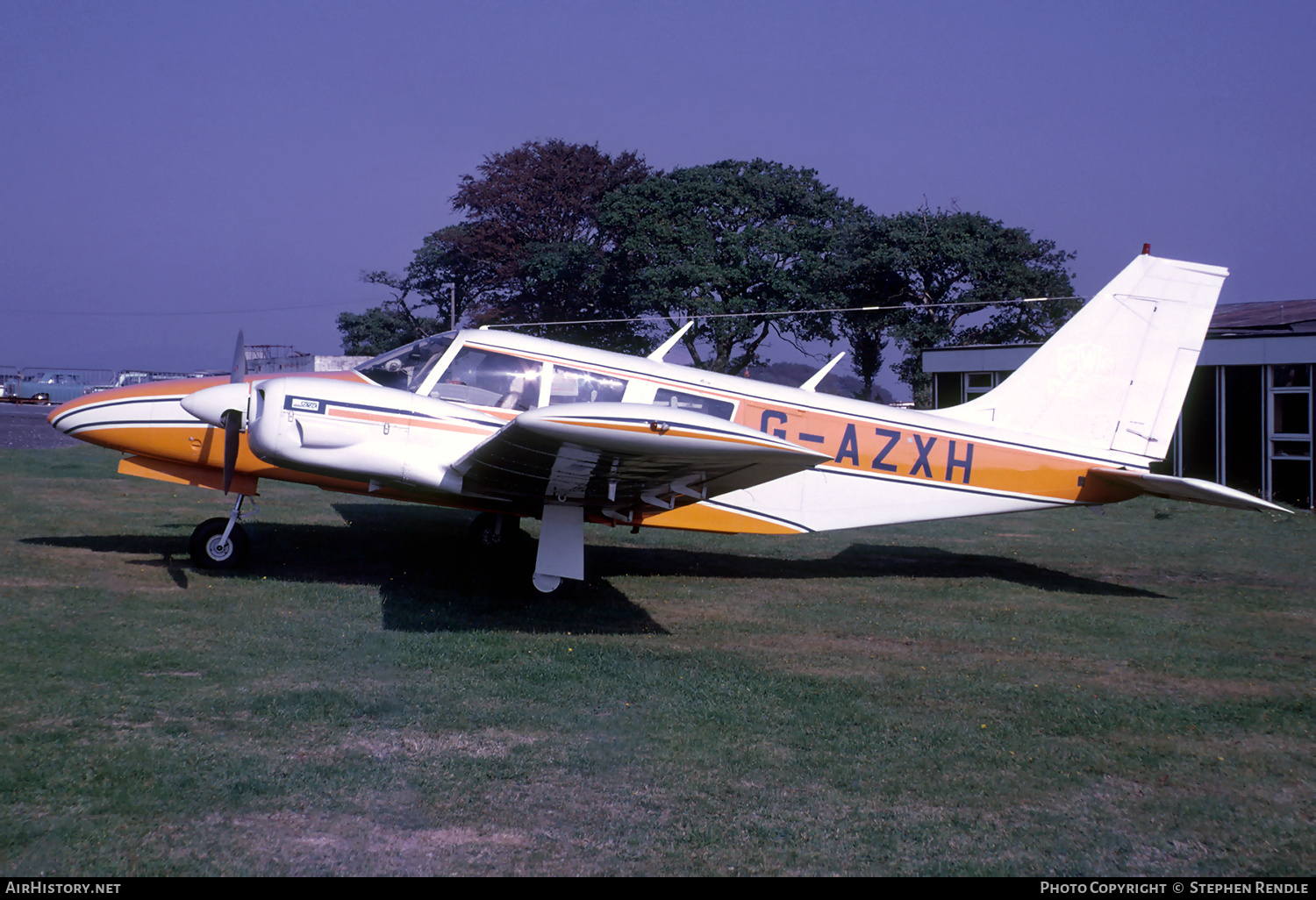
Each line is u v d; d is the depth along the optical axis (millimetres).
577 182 45219
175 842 3068
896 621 6828
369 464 6543
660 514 7930
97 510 10328
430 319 45062
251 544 8586
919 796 3723
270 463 6777
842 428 8211
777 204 40188
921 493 8375
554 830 3303
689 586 7906
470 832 3260
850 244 37250
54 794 3344
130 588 6645
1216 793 3855
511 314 43781
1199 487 7664
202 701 4379
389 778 3650
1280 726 4668
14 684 4465
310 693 4562
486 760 3875
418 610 6418
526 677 5039
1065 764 4109
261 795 3439
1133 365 8492
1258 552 10555
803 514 8227
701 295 37188
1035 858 3248
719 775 3850
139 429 7602
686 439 5352
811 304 37219
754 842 3281
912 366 35250
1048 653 6043
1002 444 8438
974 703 4922
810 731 4398
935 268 35156
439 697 4629
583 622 6441
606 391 7648
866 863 3166
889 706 4816
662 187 39656
